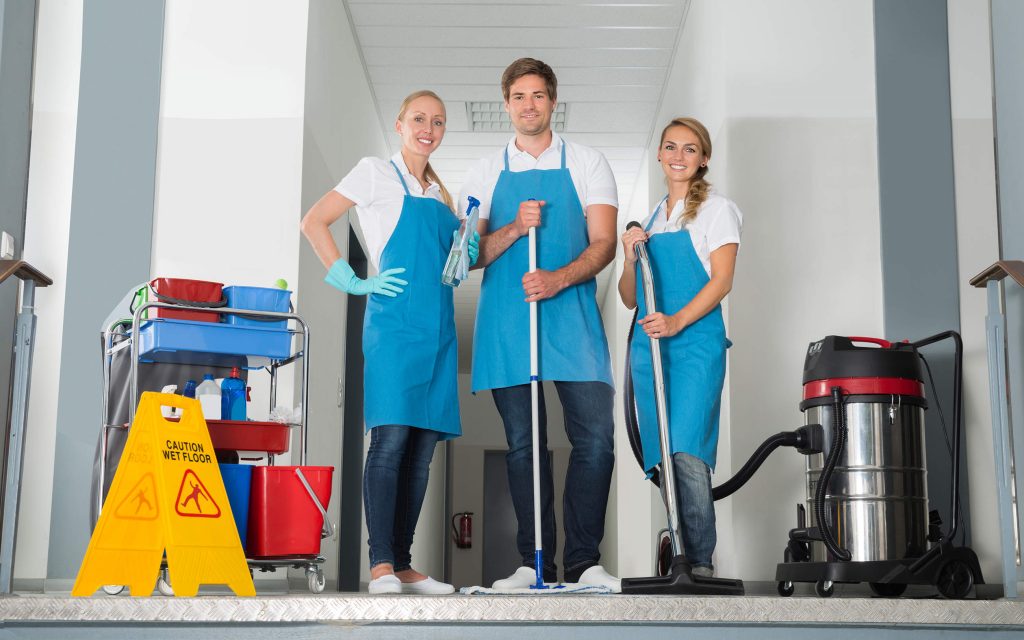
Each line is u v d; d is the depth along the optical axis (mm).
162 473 2467
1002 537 2479
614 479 8773
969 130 3906
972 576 2812
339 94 5098
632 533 7672
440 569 12148
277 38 4168
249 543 2801
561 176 3072
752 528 3822
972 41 3947
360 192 3006
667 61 5926
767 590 3762
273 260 4031
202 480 2543
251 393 3969
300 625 2053
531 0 5266
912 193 3902
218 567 2494
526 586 2844
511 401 3006
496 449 13438
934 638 2057
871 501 3004
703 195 2959
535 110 3061
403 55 5887
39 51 4078
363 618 2037
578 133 6984
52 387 3857
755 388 3885
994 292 2547
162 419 2527
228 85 4129
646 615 2045
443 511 12523
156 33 4098
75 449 3770
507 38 5672
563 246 3043
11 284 2939
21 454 2502
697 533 2756
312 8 4305
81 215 3928
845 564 2877
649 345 2934
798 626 2066
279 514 2811
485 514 13820
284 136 4109
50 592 3629
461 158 7406
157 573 2434
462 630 2047
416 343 2920
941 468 3676
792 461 3840
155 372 3182
